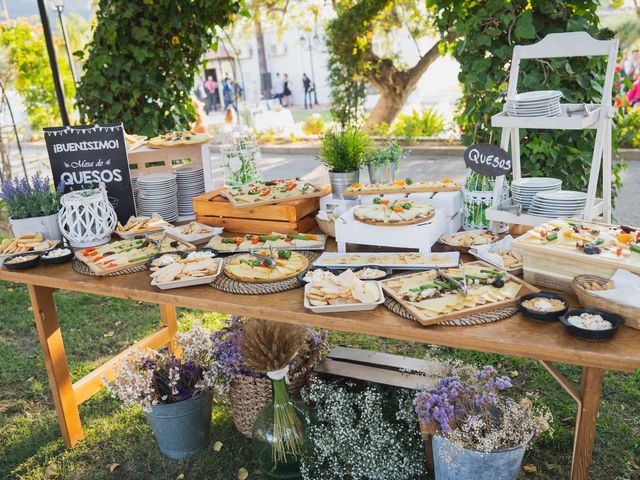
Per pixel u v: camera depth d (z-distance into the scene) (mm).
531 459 2793
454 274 2205
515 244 2127
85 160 3100
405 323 1942
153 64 5047
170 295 2293
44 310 2936
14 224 2922
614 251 1996
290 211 2855
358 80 11477
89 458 3031
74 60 12273
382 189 2863
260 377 2869
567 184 3568
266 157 12102
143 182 3156
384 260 2402
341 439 2572
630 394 3260
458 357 3773
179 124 5438
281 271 2389
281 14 13344
